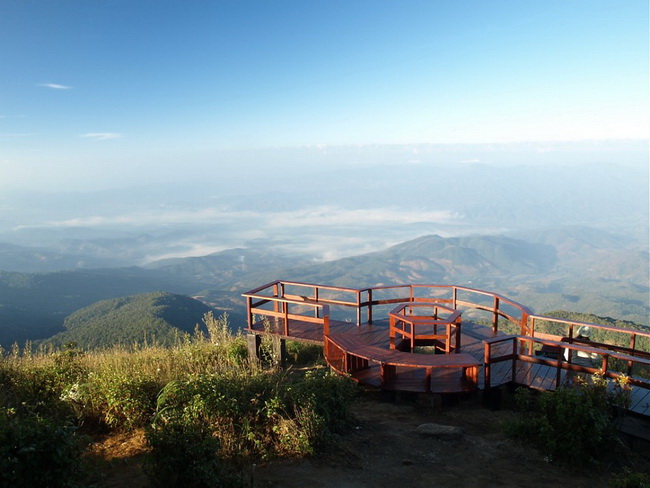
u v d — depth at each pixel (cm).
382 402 755
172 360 855
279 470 488
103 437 561
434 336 902
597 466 526
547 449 555
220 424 539
